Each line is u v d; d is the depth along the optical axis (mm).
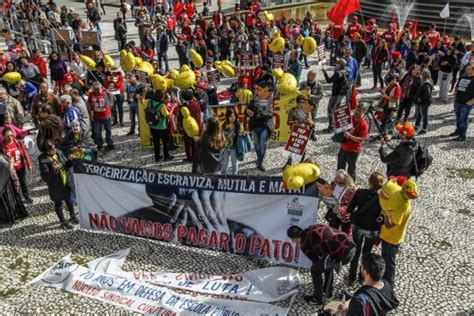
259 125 9906
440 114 13977
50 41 19875
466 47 17984
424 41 17219
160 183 7348
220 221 7234
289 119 9914
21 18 23688
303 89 10711
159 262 7230
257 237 7113
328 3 36312
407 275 6922
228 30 19766
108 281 6730
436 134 12438
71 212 8234
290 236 6477
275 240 7031
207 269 7059
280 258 7098
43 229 8188
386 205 5633
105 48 22422
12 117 10539
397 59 15648
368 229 6227
